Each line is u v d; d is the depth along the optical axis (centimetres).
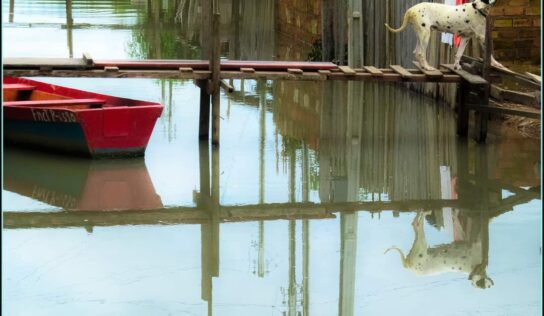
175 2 5097
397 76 1980
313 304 1244
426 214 1623
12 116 1967
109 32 3906
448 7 1998
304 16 3553
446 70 2027
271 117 2336
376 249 1455
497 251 1438
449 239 1495
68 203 1666
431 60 2342
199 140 2069
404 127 2206
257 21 4138
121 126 1898
